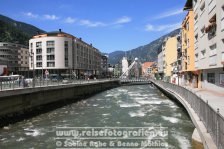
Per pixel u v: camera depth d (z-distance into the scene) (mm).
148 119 25422
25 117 28234
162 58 116188
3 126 23219
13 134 20062
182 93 27859
